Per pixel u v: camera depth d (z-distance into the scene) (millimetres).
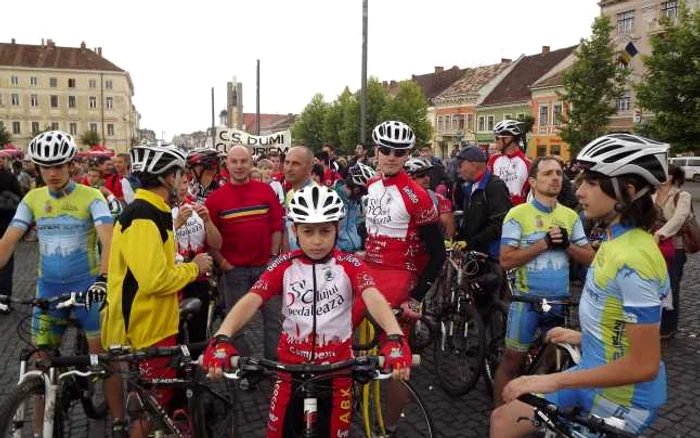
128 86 87062
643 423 1977
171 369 2775
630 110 32188
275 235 4352
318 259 2346
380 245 3436
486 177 4551
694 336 5461
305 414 2109
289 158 4578
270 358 4207
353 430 2908
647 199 1912
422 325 4621
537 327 3457
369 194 3557
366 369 2062
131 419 2678
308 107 58281
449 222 5078
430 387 4324
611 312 1930
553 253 3373
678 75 21062
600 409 2029
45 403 2672
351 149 46594
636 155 1867
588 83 26156
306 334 2326
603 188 1934
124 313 2705
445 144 51188
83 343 3578
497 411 2287
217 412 2979
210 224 3881
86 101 79875
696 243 5004
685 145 21031
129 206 2727
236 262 4164
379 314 2213
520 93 42406
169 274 2641
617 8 33812
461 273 4246
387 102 45062
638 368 1826
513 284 3699
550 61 42656
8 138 58156
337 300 2340
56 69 77750
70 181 3373
